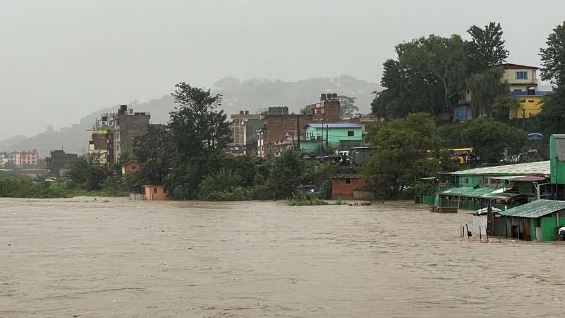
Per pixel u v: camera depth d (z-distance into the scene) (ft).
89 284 99.76
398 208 271.28
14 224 205.36
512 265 117.19
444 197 273.13
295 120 515.91
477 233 168.25
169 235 171.32
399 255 131.44
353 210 263.08
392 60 407.44
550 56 333.62
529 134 333.42
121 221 217.56
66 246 146.92
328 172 364.58
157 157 415.03
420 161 306.14
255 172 393.09
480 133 327.67
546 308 82.89
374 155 316.81
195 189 387.34
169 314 80.33
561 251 135.03
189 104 402.11
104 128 652.48
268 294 92.12
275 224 203.82
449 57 382.63
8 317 78.84
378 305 85.15
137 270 112.78
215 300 88.17
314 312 81.30
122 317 78.89
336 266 117.29
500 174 250.37
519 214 159.94
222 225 201.36
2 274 108.78
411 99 400.88
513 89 385.70
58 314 80.43
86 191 497.46
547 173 221.66
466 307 83.76
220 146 404.98
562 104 320.29
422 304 85.66
